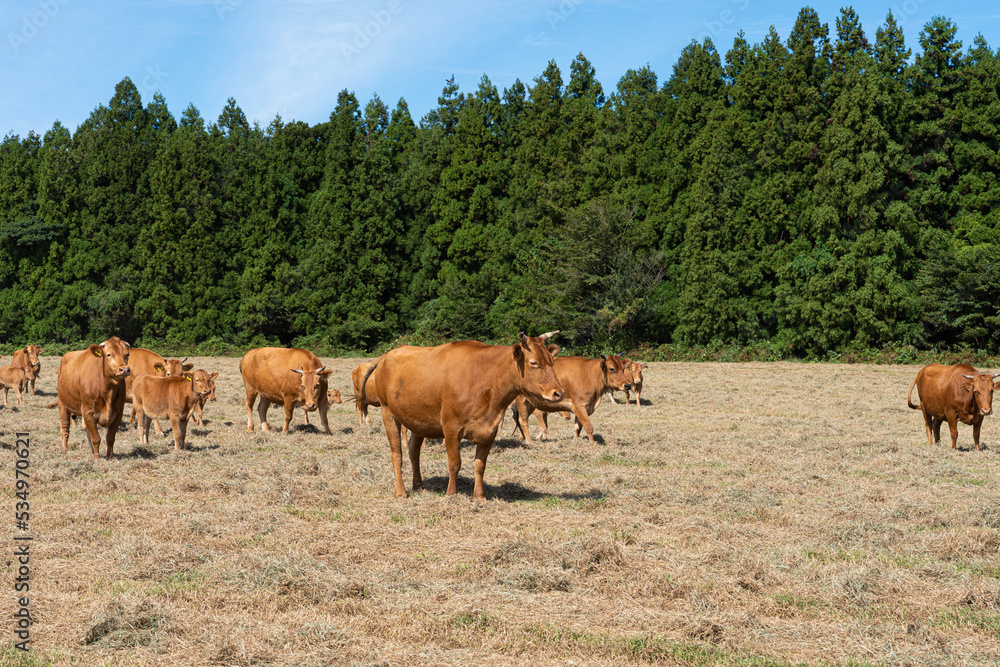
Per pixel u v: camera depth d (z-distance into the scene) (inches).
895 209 1788.9
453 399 374.0
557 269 2042.3
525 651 211.0
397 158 2677.2
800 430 677.3
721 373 1406.3
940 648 214.8
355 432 625.0
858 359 1729.8
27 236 2415.1
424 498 384.2
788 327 1925.4
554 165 2330.2
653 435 623.8
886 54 2094.0
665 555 293.9
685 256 2007.9
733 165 2084.2
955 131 1988.2
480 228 2365.9
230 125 3019.2
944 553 301.7
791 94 2032.5
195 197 2404.0
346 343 2288.4
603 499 384.5
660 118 2311.8
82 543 301.3
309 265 2363.4
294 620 227.3
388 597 246.8
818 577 273.6
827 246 1862.7
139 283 2390.5
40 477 413.4
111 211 2487.7
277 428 658.2
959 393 555.8
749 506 379.6
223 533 318.7
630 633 222.1
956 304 1711.4
